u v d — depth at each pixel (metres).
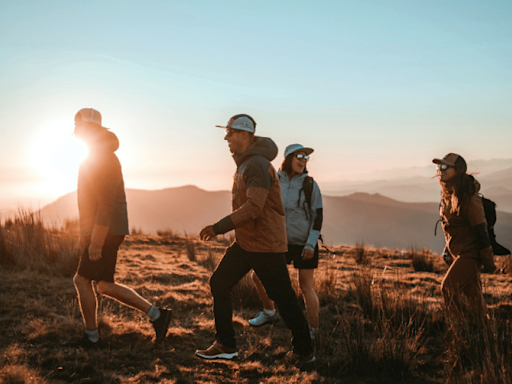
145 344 3.51
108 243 3.26
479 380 2.69
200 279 6.61
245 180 3.04
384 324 3.59
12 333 3.47
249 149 3.06
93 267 3.25
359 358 3.32
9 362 2.84
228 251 3.33
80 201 3.30
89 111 3.21
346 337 3.47
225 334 3.16
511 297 5.83
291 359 3.33
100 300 4.66
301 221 3.96
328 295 5.61
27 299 4.40
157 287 5.68
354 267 8.84
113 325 3.79
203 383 2.87
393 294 4.84
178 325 4.14
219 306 3.18
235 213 2.89
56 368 2.89
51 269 5.75
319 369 3.27
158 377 2.89
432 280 7.66
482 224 3.62
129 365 3.09
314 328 3.86
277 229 3.11
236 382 2.94
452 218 3.85
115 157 3.27
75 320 3.84
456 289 3.67
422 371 3.31
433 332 4.18
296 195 3.97
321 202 4.00
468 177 3.72
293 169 4.04
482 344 3.00
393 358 3.27
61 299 4.53
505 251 3.70
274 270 3.10
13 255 6.02
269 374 3.12
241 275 3.27
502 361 2.57
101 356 3.14
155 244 11.50
